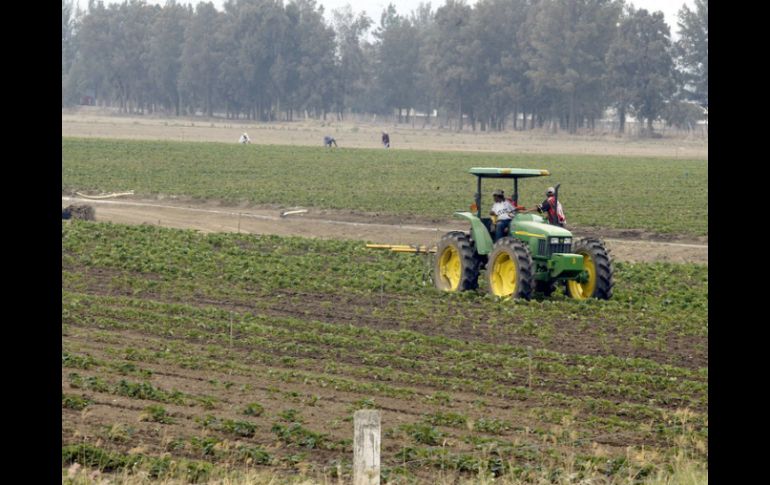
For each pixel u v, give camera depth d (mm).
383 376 36438
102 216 95875
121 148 171750
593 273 51469
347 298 52875
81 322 44250
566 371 37562
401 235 88062
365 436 21656
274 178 133250
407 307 49844
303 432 28594
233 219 96625
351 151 187375
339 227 92000
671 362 40062
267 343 41281
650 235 87688
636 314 48969
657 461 27047
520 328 44781
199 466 24781
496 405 33156
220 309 48688
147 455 26125
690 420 31531
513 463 26281
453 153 191000
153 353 38438
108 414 30234
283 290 55188
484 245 52031
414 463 26328
